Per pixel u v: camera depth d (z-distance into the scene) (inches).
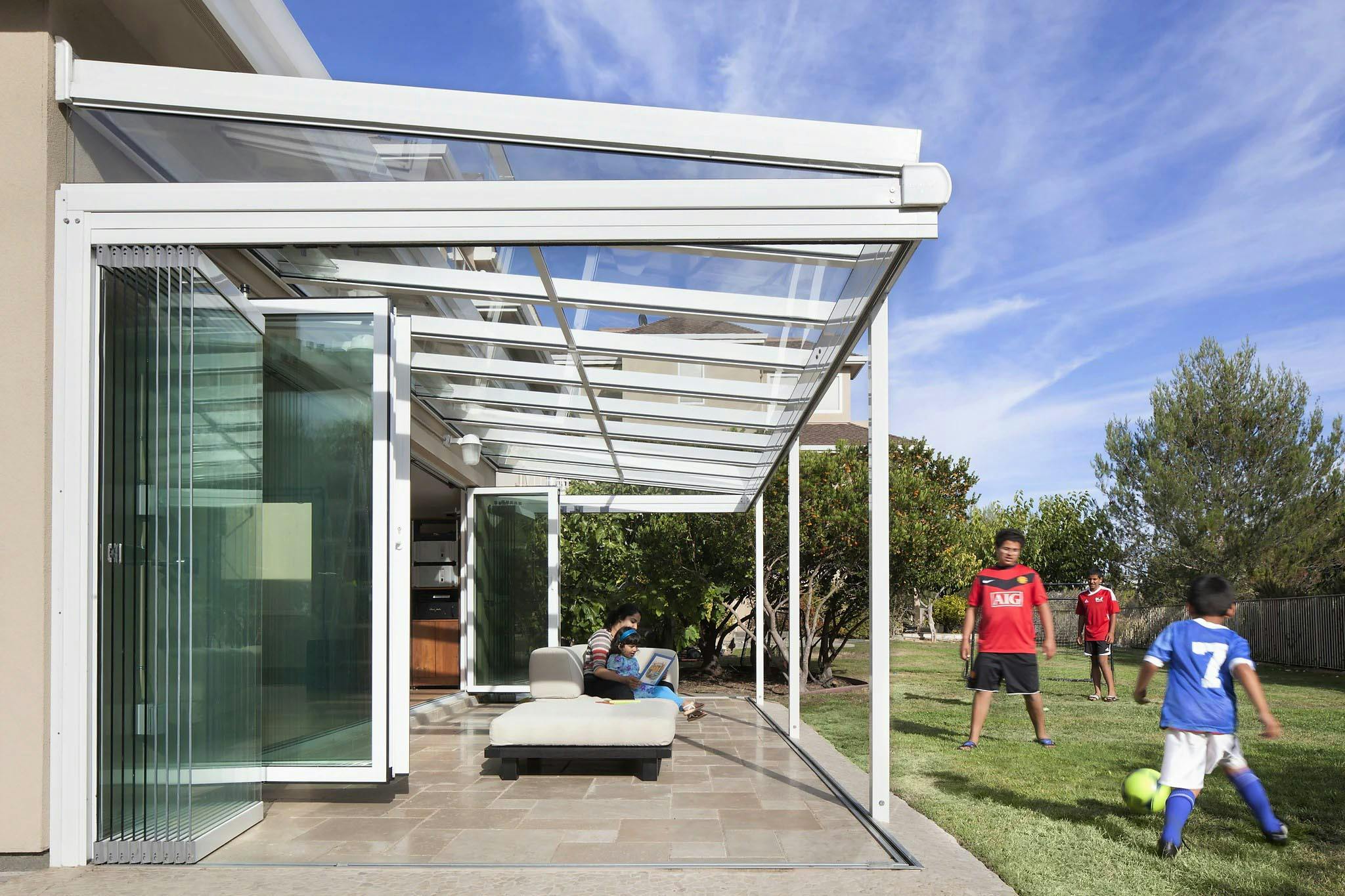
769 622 587.5
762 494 439.8
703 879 160.6
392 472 232.8
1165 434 930.1
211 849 181.3
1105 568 987.3
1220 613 189.0
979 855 179.3
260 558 213.0
